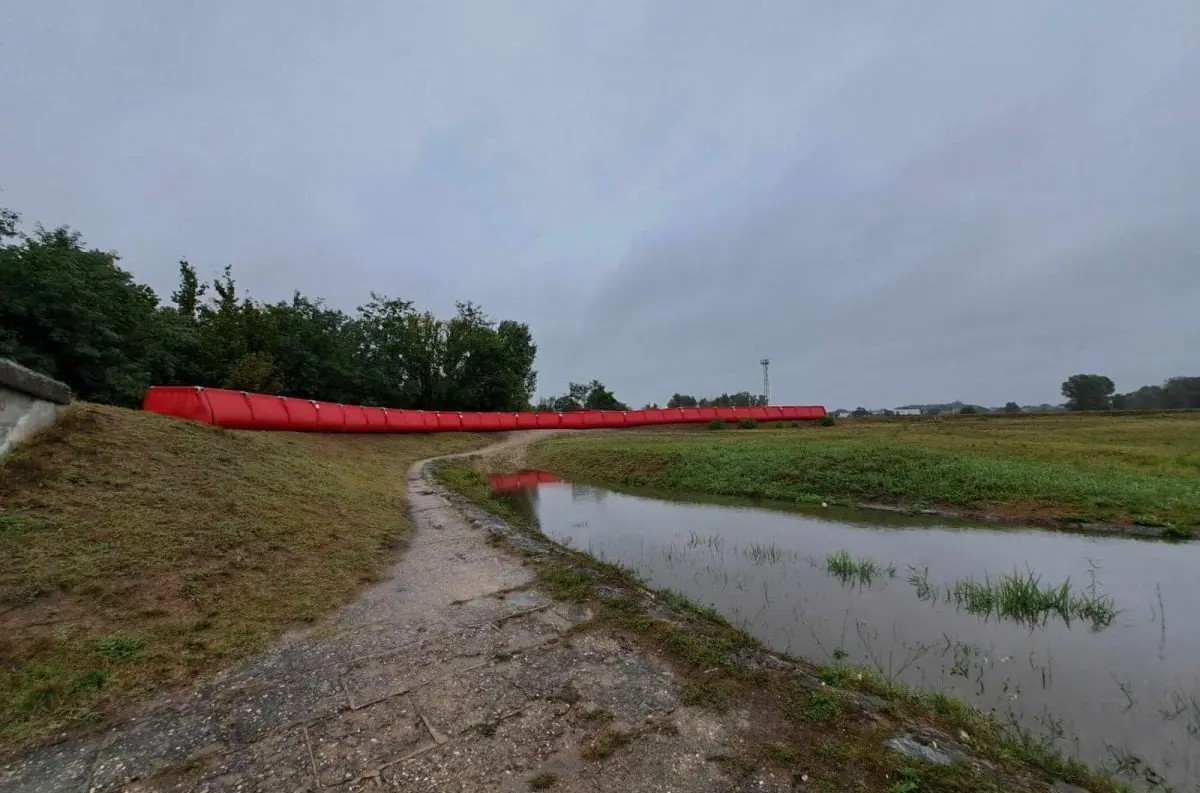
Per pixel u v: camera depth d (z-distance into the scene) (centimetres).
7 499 605
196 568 618
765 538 1091
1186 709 450
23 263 1524
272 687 434
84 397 1652
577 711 393
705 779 316
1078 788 330
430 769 330
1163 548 944
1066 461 1498
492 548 870
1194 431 2156
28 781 324
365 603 629
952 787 305
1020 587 714
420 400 4075
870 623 646
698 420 4172
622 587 668
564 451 2555
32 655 433
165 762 342
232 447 1047
